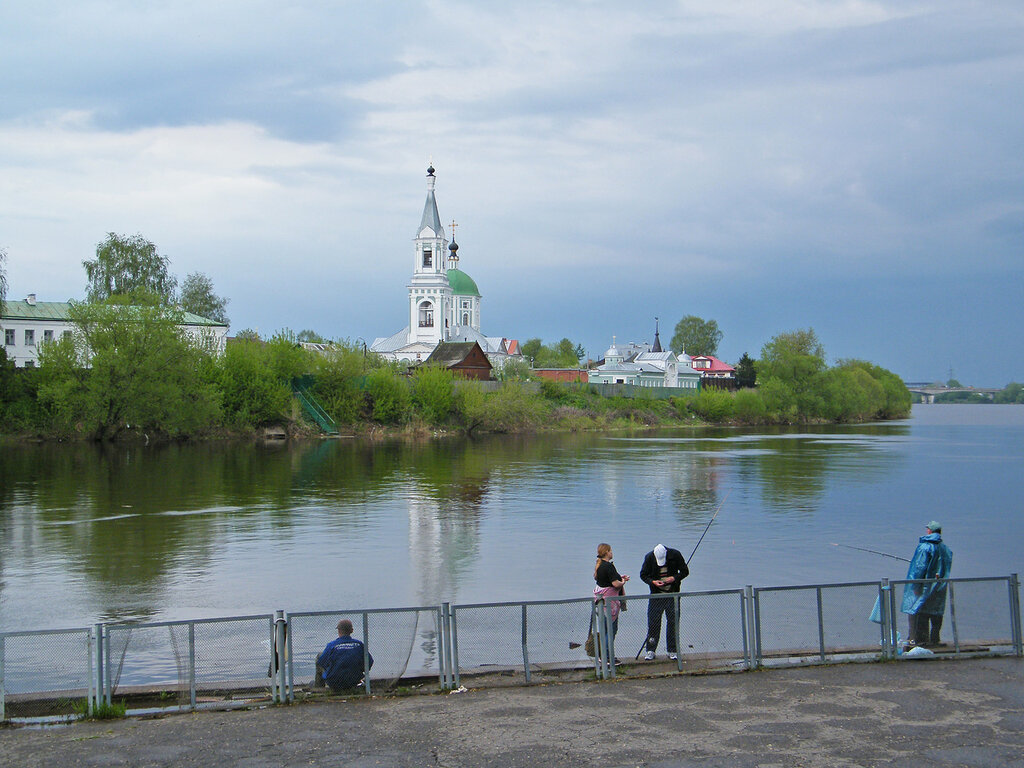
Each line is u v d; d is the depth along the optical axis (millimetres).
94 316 84312
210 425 94312
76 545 36375
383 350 185625
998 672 16656
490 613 16656
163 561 33500
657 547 19562
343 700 15562
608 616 16703
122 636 17125
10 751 13234
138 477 59375
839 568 33406
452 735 13711
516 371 157375
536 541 38281
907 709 14625
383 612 16062
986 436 123375
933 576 18609
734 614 17375
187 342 89062
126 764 12711
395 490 55031
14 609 26781
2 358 86375
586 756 12789
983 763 12367
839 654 17562
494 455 82000
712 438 113250
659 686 16062
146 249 128000
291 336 105250
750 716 14391
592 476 64688
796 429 143250
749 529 42094
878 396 189250
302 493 52969
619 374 198375
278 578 30938
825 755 12695
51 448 78938
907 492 56531
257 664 16266
